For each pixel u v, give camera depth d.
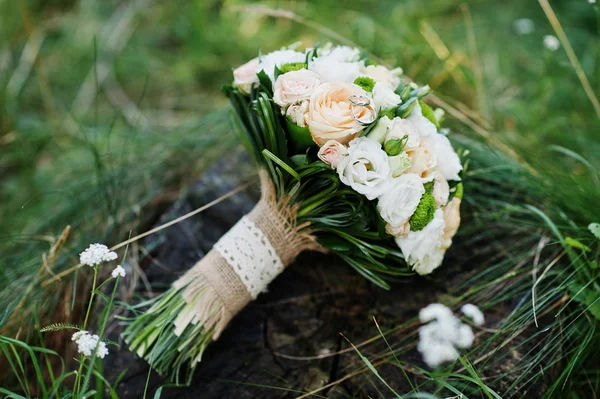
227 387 0.69
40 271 0.76
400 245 0.66
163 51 1.37
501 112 1.03
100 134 1.04
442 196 0.67
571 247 0.76
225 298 0.69
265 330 0.73
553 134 0.97
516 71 1.18
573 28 1.25
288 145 0.67
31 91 1.21
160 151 0.93
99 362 0.63
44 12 1.42
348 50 0.71
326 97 0.64
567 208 0.79
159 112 1.18
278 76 0.66
